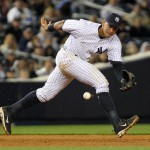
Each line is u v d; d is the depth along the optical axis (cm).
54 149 2075
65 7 5606
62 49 2445
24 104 2606
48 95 2580
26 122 4259
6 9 5381
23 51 4966
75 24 2370
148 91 4197
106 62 4647
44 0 5641
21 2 5322
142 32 5503
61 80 2539
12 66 4681
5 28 5144
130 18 5625
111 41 2383
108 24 2298
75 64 2403
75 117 4206
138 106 4209
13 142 2450
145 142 2444
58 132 3312
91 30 2350
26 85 4172
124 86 2355
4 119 2580
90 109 4197
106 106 2381
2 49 4825
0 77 4584
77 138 2709
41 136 2870
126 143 2391
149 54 4200
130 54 4956
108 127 3881
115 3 5775
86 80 2414
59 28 2411
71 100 4194
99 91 2392
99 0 6072
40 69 4788
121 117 4225
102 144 2334
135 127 3847
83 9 5853
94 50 2398
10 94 4166
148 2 5866
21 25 5203
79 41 2384
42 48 4959
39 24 5397
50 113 4225
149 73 4188
